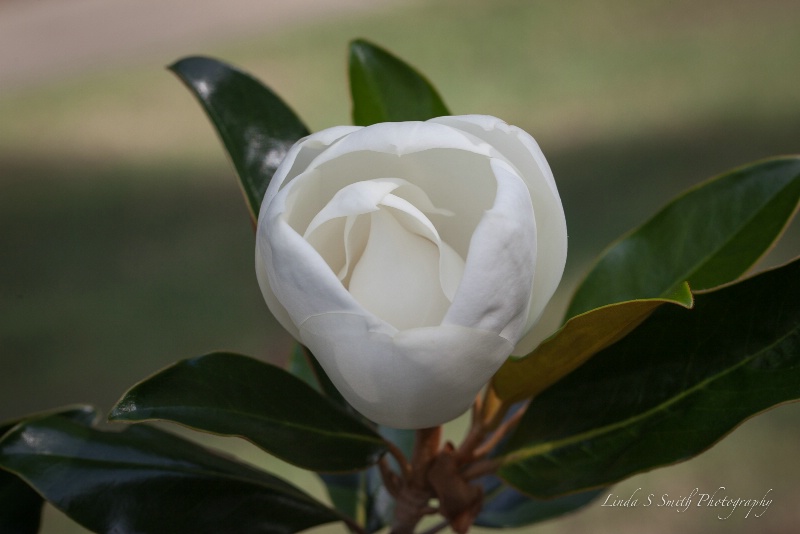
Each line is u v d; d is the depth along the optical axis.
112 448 0.71
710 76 3.91
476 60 4.44
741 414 0.66
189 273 2.78
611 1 5.10
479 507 0.70
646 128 3.43
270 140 0.75
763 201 0.74
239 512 0.71
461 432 1.81
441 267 0.63
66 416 0.74
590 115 3.65
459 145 0.63
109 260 2.92
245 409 0.68
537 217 0.64
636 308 0.63
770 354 0.67
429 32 4.85
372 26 5.06
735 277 0.74
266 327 2.44
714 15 4.70
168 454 0.71
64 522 1.86
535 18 4.98
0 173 3.72
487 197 0.65
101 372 2.32
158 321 2.52
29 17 5.95
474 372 0.62
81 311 2.62
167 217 3.21
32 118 4.29
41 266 2.93
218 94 0.75
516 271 0.61
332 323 0.61
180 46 5.05
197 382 0.68
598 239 2.58
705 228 0.75
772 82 3.76
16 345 2.47
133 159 3.80
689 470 1.87
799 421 1.99
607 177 2.99
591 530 1.76
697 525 1.75
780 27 4.40
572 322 0.64
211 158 3.77
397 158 0.65
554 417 0.70
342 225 0.64
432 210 0.65
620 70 4.11
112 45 5.24
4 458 0.69
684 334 0.68
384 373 0.61
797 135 3.16
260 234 0.63
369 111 0.77
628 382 0.69
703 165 3.00
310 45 4.77
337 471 0.69
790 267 0.67
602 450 0.68
